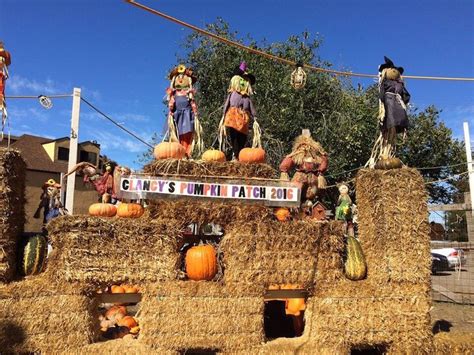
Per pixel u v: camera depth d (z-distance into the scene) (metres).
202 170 5.61
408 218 5.81
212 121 15.06
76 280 4.98
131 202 6.14
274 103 15.24
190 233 6.65
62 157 21.92
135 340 5.17
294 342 5.42
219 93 15.84
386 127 6.34
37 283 4.94
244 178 5.63
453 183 24.06
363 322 5.47
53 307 4.90
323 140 15.30
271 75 15.33
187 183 5.47
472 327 6.72
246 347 5.19
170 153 5.84
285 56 16.06
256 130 6.66
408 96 6.53
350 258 5.88
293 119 15.14
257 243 5.46
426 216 5.90
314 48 16.56
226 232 5.55
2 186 4.95
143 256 5.18
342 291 5.56
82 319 4.99
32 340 4.77
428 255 5.81
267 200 5.64
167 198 5.40
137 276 5.12
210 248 5.55
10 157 5.05
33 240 5.32
